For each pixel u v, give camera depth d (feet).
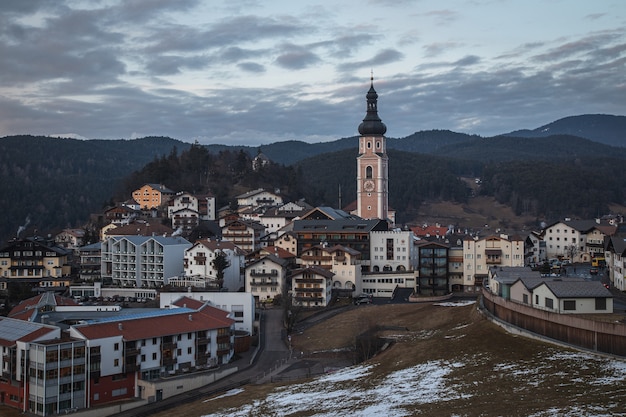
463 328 435.12
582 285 377.50
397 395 311.68
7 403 397.39
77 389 387.14
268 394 361.92
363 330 495.41
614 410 244.42
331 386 355.77
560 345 348.38
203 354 447.42
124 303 635.25
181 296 542.57
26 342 386.52
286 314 545.85
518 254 649.61
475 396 289.12
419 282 651.66
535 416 250.37
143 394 407.85
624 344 312.71
